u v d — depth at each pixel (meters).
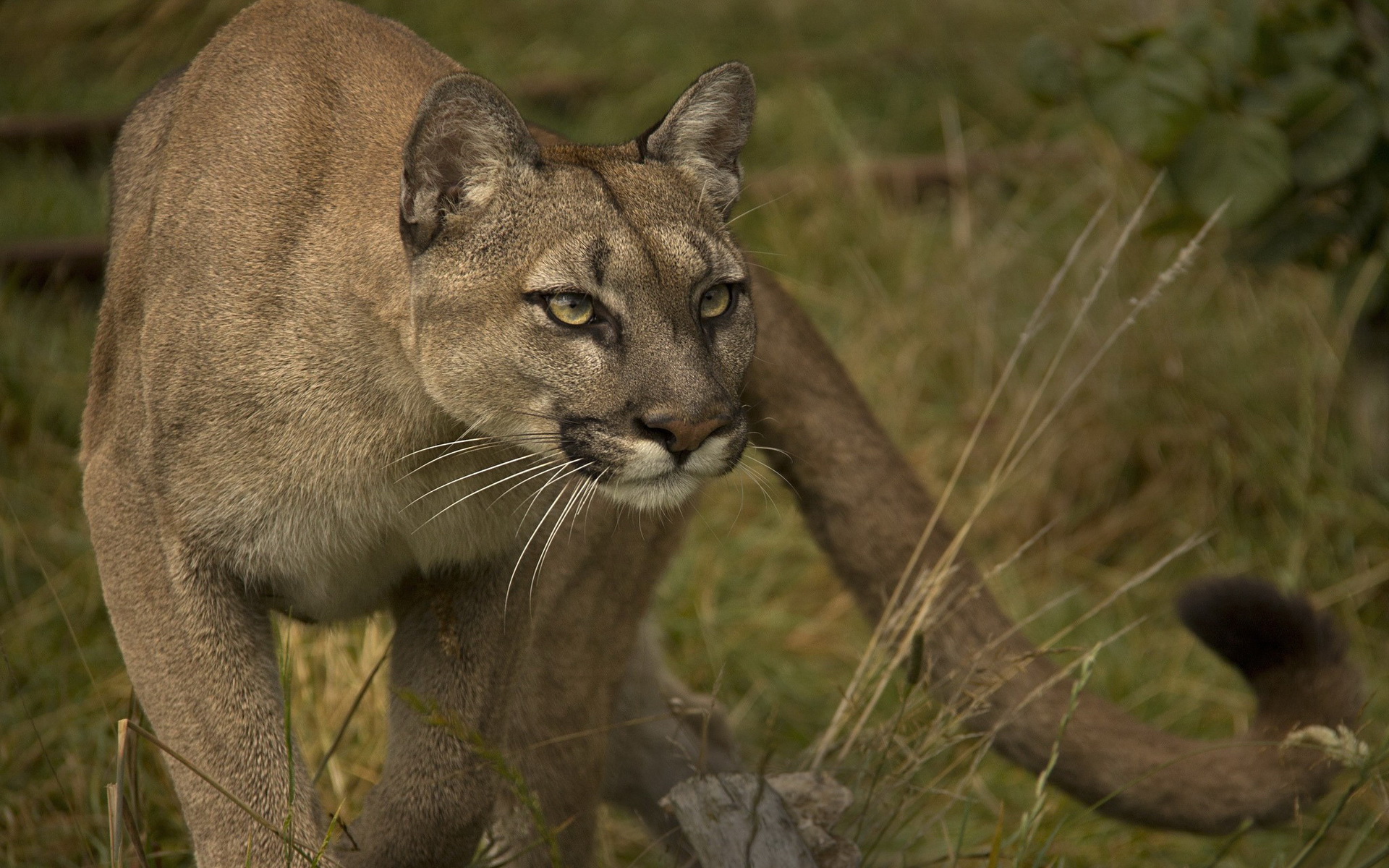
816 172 13.45
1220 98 8.71
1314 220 9.07
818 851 5.89
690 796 5.77
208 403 5.30
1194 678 8.91
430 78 5.95
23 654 7.96
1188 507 10.05
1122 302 10.48
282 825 5.31
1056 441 10.29
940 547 7.18
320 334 5.32
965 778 6.64
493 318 5.28
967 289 11.53
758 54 16.77
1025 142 14.75
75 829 6.77
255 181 5.50
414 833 5.73
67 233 12.62
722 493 10.00
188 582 5.39
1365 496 9.67
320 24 5.95
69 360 10.35
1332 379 10.12
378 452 5.43
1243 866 7.38
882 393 10.91
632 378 5.25
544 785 6.40
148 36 15.91
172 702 5.43
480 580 5.88
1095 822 7.66
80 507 9.30
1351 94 8.64
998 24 16.75
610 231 5.29
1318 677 6.61
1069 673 6.93
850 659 9.12
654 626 7.45
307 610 5.91
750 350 5.72
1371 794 7.30
